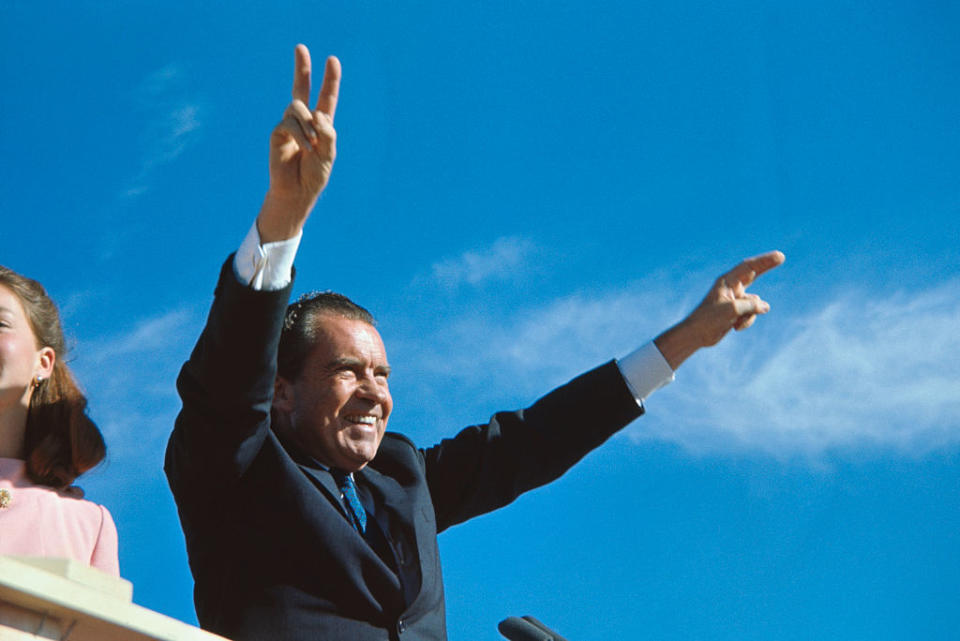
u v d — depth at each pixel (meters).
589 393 3.60
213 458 2.81
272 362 2.78
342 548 2.86
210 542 2.90
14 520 2.78
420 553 3.00
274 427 3.13
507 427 3.55
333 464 3.09
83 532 2.88
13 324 2.97
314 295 3.27
